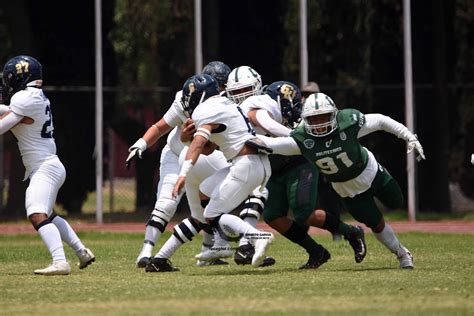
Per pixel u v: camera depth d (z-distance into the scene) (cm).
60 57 8788
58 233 3734
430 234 6172
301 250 4881
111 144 8844
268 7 9000
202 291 3128
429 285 3225
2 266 4159
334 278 3456
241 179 3600
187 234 3794
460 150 9019
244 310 2717
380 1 8831
